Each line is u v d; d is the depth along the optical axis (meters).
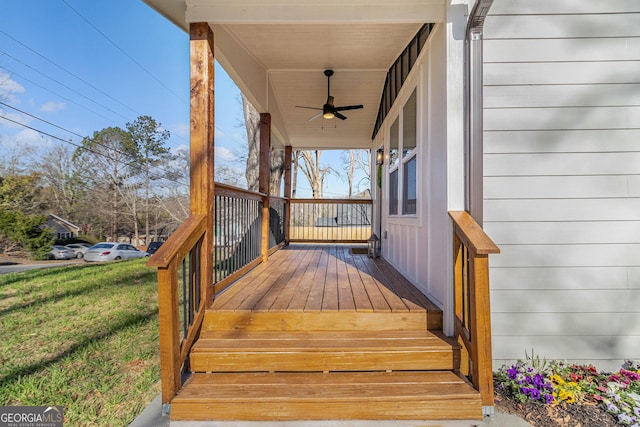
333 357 1.91
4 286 5.66
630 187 2.26
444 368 1.93
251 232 3.88
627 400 1.85
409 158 3.36
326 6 2.37
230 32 3.10
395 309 2.21
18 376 2.27
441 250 2.29
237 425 1.67
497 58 2.25
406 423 1.68
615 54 2.26
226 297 2.52
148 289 5.25
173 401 1.67
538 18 2.26
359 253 5.44
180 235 1.94
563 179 2.26
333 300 2.43
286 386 1.78
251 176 10.96
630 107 2.26
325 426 1.67
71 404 1.95
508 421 1.71
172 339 1.71
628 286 2.26
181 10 2.51
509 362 2.27
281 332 2.17
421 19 2.30
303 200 7.15
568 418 1.74
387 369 1.92
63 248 18.58
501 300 2.28
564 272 2.27
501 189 2.26
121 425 1.77
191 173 2.31
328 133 6.71
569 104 2.26
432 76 2.58
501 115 2.25
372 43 3.45
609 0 2.25
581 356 2.26
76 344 2.85
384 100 4.89
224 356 1.92
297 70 4.28
